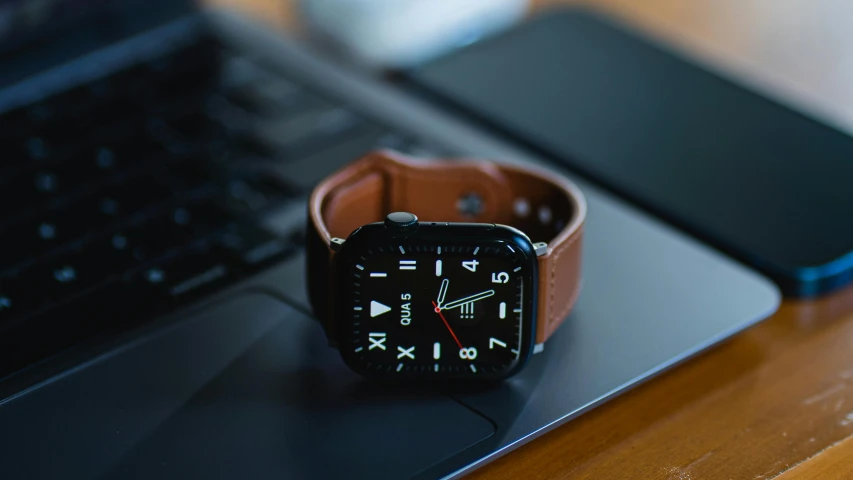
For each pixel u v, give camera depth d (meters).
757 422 0.46
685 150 0.56
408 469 0.43
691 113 0.58
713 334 0.47
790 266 0.50
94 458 0.43
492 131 0.57
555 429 0.45
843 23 0.73
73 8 0.58
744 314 0.48
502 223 0.50
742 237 0.51
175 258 0.49
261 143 0.54
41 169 0.52
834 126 0.57
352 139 0.55
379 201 0.50
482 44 0.63
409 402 0.45
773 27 0.71
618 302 0.48
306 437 0.44
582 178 0.55
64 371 0.45
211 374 0.45
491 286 0.45
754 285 0.49
